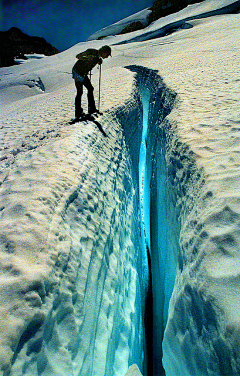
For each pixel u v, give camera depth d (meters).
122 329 1.98
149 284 4.53
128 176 4.29
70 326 1.15
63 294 1.18
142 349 2.79
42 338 0.95
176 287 1.57
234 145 2.02
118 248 2.38
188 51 13.80
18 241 1.23
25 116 5.59
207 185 1.60
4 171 2.26
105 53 3.77
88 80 3.94
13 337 0.82
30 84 21.23
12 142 3.44
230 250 1.11
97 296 1.55
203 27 25.00
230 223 1.23
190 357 1.15
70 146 2.72
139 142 8.02
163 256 3.38
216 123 2.61
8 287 0.97
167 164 2.99
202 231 1.32
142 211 6.80
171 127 3.21
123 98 6.23
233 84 4.30
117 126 4.74
